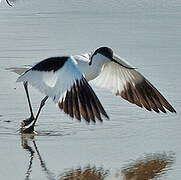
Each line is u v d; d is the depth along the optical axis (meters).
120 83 13.26
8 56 20.12
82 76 11.04
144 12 27.17
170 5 28.59
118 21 25.39
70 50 20.91
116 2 29.38
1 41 22.11
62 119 14.77
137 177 11.48
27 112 15.27
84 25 24.64
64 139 13.55
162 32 23.48
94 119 10.83
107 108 15.40
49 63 11.50
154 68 18.77
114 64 13.09
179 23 24.97
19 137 13.72
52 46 21.42
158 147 12.98
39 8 27.95
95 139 13.53
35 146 13.17
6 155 12.67
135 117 14.80
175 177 11.47
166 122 14.46
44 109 15.43
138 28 24.14
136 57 20.05
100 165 12.07
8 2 26.80
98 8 28.05
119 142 13.31
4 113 15.19
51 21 25.23
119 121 14.58
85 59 13.03
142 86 13.25
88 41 22.16
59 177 11.50
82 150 12.90
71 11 27.30
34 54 20.39
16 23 24.91
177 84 17.16
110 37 22.72
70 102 10.94
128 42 22.03
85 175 11.59
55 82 11.22
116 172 11.74
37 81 11.48
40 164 12.17
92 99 10.89
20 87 17.12
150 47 21.30
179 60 19.66
